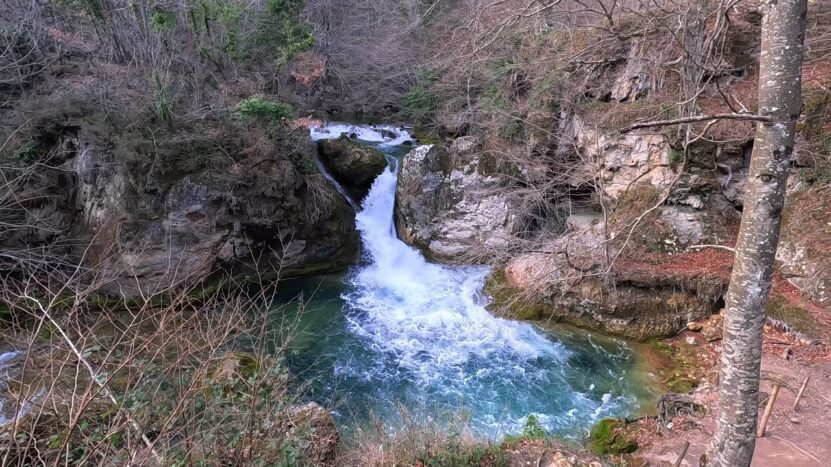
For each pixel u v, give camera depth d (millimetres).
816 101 9523
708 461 3754
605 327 9391
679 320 9133
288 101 14945
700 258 9758
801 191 9578
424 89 16953
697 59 8906
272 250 11711
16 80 10336
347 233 12938
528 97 12953
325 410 6277
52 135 10445
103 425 4016
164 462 3545
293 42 13875
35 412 4277
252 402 4461
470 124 15117
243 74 14062
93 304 9070
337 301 10984
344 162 13719
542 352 8961
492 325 9906
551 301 9898
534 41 12727
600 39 11016
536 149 12695
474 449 5539
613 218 10680
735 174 10016
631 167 10859
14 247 9656
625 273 9391
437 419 6930
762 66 3195
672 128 10016
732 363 3482
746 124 9609
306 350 8977
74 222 10508
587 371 8383
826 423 6262
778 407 6586
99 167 10180
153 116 10664
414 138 17266
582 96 12281
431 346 9227
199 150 10867
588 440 6664
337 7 19094
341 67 19406
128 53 12570
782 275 9148
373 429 6637
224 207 10852
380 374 8328
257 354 6016
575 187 12266
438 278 12141
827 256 8656
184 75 12391
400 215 13648
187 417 4246
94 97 10391
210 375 5781
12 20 11281
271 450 4340
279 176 11477
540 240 11742
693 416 6781
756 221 3279
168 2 12133
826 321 8047
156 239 10227
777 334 8227
